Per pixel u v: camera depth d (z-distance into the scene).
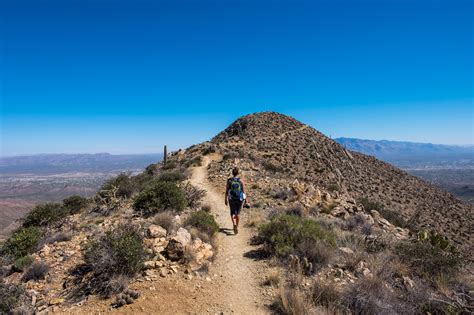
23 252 10.85
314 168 50.09
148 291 6.64
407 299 6.32
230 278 7.45
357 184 51.62
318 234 8.87
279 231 9.13
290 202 15.89
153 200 13.96
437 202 56.31
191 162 39.47
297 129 79.31
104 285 6.89
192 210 14.78
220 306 6.23
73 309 6.21
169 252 8.05
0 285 6.84
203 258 8.30
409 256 8.36
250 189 19.94
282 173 37.44
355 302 5.94
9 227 19.27
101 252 7.18
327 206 15.08
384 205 42.84
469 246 31.89
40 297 6.96
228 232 11.45
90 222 14.50
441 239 10.86
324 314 5.57
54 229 14.34
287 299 6.11
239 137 68.19
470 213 55.28
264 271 7.75
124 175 25.66
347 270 7.57
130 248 7.19
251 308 6.17
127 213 14.67
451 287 7.20
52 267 8.51
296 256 7.87
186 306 6.21
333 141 82.00
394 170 75.75
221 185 23.31
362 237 9.91
